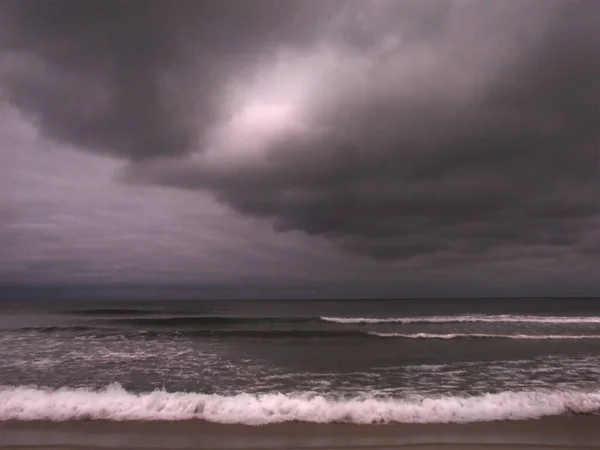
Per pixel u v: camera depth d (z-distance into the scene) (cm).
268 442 595
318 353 1467
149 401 781
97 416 712
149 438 612
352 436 618
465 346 1617
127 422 683
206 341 1808
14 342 1759
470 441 595
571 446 575
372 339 1855
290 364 1252
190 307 5803
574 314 3556
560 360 1301
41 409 744
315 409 740
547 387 950
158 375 1095
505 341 1753
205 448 572
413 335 1923
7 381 1023
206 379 1048
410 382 1007
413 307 5403
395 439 604
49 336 1967
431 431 639
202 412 730
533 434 626
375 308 5166
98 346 1641
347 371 1143
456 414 720
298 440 602
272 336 1973
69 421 689
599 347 1570
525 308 4803
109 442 596
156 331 2145
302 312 4300
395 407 759
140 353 1468
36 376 1079
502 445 578
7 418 703
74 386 970
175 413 725
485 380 1023
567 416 713
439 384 985
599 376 1066
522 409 746
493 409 746
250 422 682
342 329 2258
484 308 4878
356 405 770
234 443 591
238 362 1286
